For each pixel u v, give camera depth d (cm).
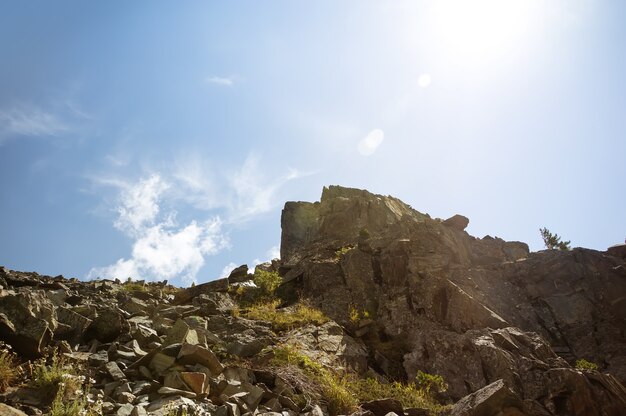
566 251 2473
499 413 944
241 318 1731
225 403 847
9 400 713
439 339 1719
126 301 1545
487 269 2445
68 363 907
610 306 2152
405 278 2227
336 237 3272
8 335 881
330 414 1050
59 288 1617
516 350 1600
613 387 1319
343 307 2152
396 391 1323
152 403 807
